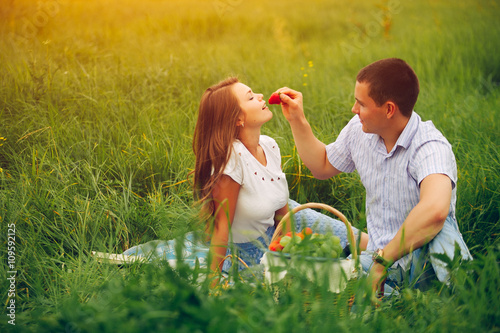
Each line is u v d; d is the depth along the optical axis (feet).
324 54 27.66
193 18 34.73
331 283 7.02
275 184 9.75
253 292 6.88
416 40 28.04
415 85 8.32
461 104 17.54
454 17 36.52
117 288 6.75
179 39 28.55
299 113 9.67
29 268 9.25
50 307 8.01
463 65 23.30
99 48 22.98
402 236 7.41
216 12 36.68
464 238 10.52
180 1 42.24
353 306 7.19
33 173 11.78
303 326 6.01
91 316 6.03
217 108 9.28
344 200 12.83
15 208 10.53
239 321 5.52
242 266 9.77
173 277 6.36
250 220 9.65
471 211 10.83
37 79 15.90
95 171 12.92
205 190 9.39
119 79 17.92
